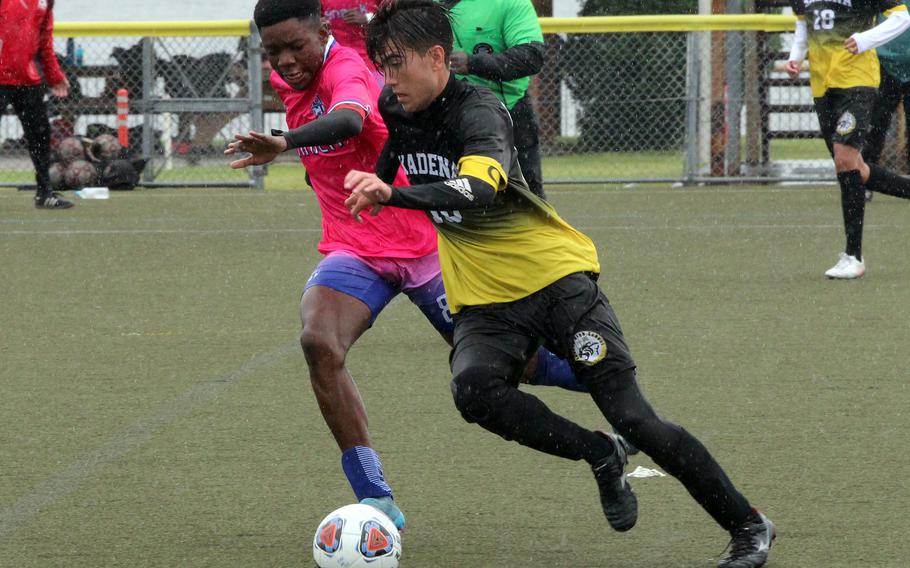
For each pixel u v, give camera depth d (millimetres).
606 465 13477
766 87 55094
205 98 56500
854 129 30859
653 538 14203
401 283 15562
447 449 17688
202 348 24625
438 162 13461
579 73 58500
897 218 43062
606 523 14703
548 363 15250
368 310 15141
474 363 13078
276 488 16062
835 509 14977
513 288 13344
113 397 20828
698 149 55000
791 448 17500
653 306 28266
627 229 41281
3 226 43281
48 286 31875
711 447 17594
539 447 13289
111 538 14250
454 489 15953
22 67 46188
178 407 20172
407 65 12875
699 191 52969
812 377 21641
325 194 15727
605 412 13125
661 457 12938
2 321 27438
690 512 15086
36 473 16703
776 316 27000
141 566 13398
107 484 16250
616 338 13180
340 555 12875
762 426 18641
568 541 14109
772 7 58375
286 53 15156
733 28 52781
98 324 27031
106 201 51562
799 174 55219
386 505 14180
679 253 36156
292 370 22750
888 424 18641
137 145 59906
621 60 58094
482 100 13047
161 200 51875
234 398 20750
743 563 12945
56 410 20016
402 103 13156
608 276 32406
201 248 38188
